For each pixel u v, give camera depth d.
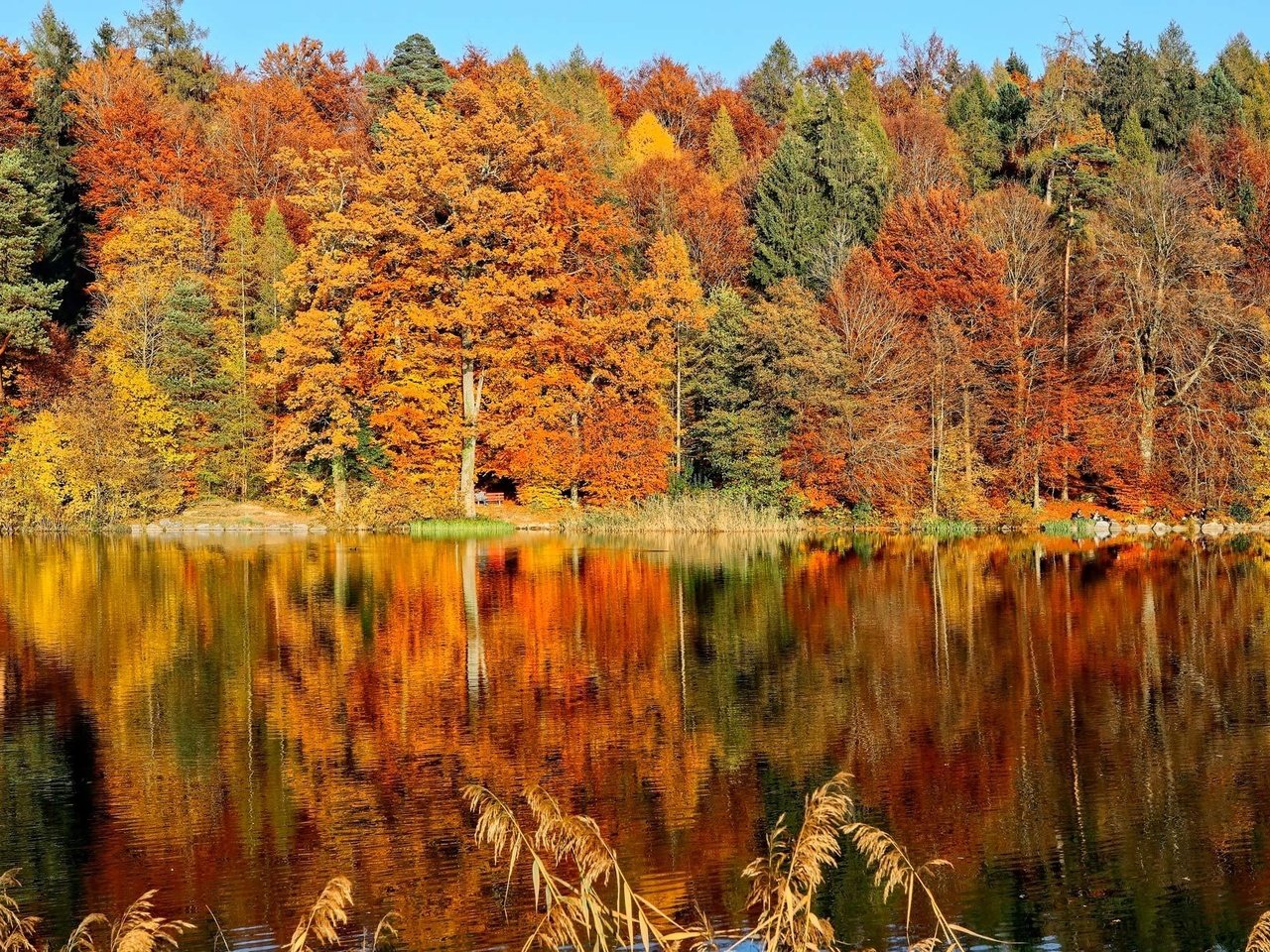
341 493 54.28
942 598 30.50
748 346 54.34
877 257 64.00
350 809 14.62
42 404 55.84
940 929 11.46
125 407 54.62
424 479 54.56
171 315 57.84
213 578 35.12
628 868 12.78
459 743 17.34
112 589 32.78
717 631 25.88
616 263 61.38
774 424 54.38
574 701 19.69
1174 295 53.88
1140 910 11.83
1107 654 23.23
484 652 23.72
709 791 15.12
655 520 51.97
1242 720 18.23
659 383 56.75
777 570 36.66
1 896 10.91
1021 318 56.47
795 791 15.11
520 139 55.28
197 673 21.88
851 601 30.05
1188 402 53.00
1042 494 57.16
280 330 54.19
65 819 14.40
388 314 54.62
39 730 18.19
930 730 17.84
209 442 57.25
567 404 55.72
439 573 36.16
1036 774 15.78
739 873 12.59
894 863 8.57
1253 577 34.44
